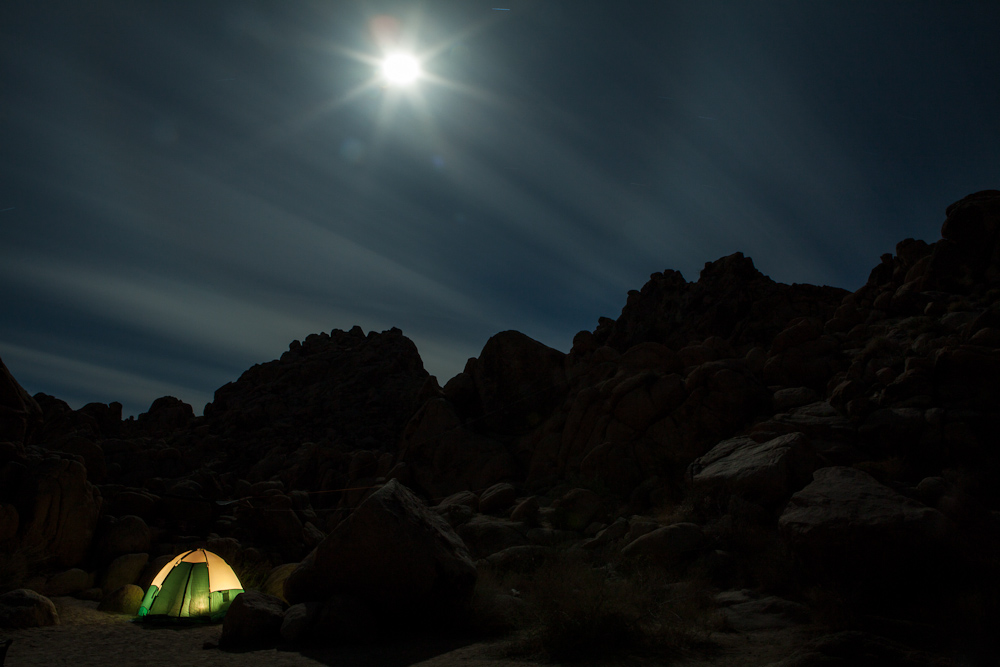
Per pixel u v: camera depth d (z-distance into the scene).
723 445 14.55
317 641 7.84
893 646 5.74
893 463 11.68
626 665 6.30
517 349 26.08
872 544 8.23
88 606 9.79
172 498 14.29
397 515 8.92
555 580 8.77
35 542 10.56
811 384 17.02
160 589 9.36
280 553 14.98
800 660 5.64
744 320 29.53
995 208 19.83
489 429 24.50
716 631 7.69
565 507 15.08
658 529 11.59
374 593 8.57
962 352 13.09
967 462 11.44
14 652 6.95
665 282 37.66
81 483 11.66
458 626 8.69
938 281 19.95
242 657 7.05
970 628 6.54
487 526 14.81
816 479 10.13
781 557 9.57
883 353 16.14
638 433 17.86
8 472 11.27
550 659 6.66
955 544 7.91
